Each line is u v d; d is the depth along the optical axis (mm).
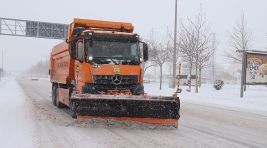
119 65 12812
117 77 12742
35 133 10375
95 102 11523
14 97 24750
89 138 9852
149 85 48750
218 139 10109
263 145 9406
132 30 15695
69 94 15055
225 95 28516
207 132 11312
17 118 13609
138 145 9039
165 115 11688
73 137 9945
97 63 12688
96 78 12602
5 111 15867
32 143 8922
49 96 27172
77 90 13375
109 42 13039
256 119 14859
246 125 13078
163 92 32094
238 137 10516
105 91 12703
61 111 16516
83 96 11484
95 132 10836
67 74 15570
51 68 20906
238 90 36344
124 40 13172
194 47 33719
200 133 11086
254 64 26922
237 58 39312
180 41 36375
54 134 10344
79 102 11547
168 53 41000
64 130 11109
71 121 13086
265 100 24047
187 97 27641
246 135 10906
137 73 12969
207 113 16859
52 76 20297
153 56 39781
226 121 14094
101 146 8820
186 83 52688
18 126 11609
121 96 11430
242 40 37688
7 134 10078
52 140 9438
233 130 11844
